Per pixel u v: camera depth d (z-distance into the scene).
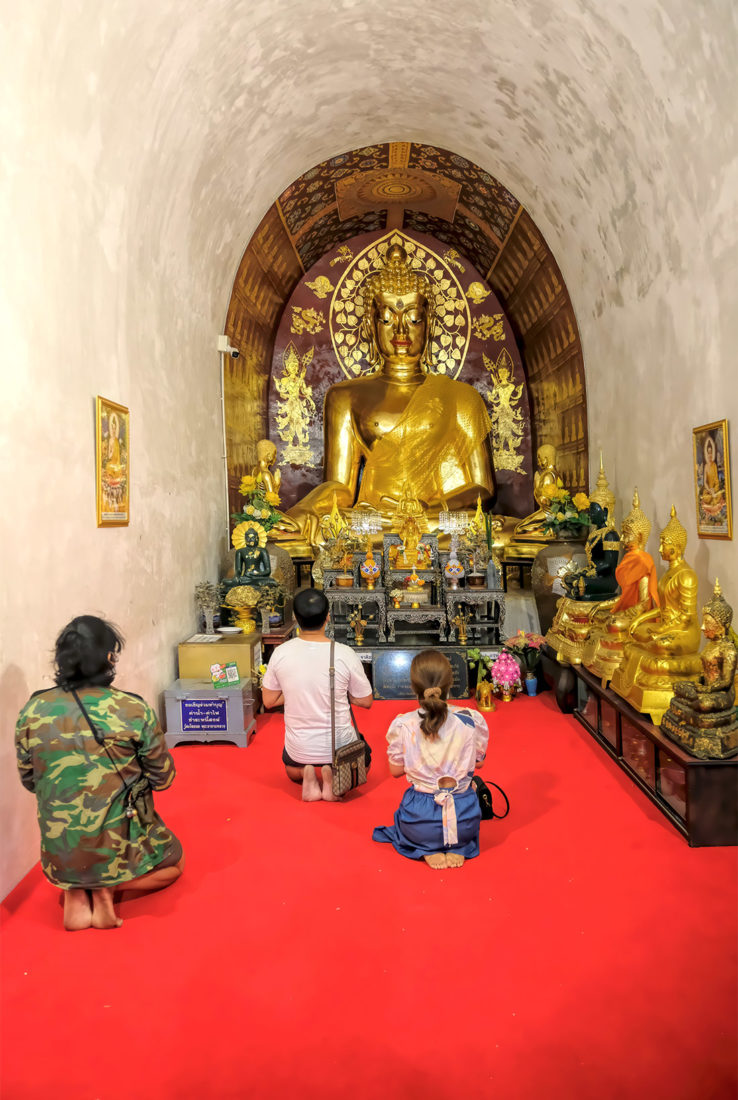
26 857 3.50
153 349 5.59
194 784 4.59
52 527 3.81
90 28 3.85
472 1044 2.33
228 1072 2.24
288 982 2.66
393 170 8.60
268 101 6.36
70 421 4.05
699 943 2.84
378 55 6.55
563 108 6.04
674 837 3.74
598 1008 2.48
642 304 6.07
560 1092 2.14
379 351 9.80
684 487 5.41
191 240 6.40
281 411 9.98
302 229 8.97
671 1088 2.15
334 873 3.44
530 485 9.98
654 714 4.19
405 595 6.79
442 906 3.14
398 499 9.15
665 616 4.38
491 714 5.95
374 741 5.39
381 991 2.60
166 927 3.03
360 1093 2.15
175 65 4.86
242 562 6.70
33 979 2.72
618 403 6.77
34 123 3.63
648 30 4.63
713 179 4.68
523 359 9.91
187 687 5.61
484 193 8.37
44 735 2.97
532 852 3.60
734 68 4.17
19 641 3.44
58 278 3.93
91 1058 2.32
